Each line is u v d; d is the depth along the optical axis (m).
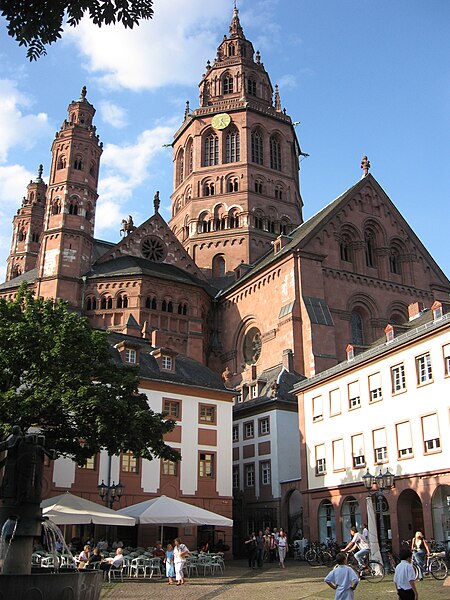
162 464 43.34
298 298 62.38
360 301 66.69
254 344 70.00
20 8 11.81
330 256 66.50
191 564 32.31
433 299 71.31
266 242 84.50
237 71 95.62
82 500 30.83
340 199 72.88
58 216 69.81
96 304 67.38
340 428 43.12
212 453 46.31
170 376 47.00
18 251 105.25
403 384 38.19
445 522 34.53
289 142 92.06
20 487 15.64
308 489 45.62
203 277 78.69
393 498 37.28
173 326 68.75
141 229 76.50
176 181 94.50
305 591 23.48
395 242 72.19
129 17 12.09
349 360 43.34
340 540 41.56
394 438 38.09
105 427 28.77
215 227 85.75
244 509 54.12
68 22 12.01
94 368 31.58
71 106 76.94
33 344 29.80
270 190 87.88
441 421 34.84
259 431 54.56
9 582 12.41
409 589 14.12
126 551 35.84
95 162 74.31
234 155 89.00
